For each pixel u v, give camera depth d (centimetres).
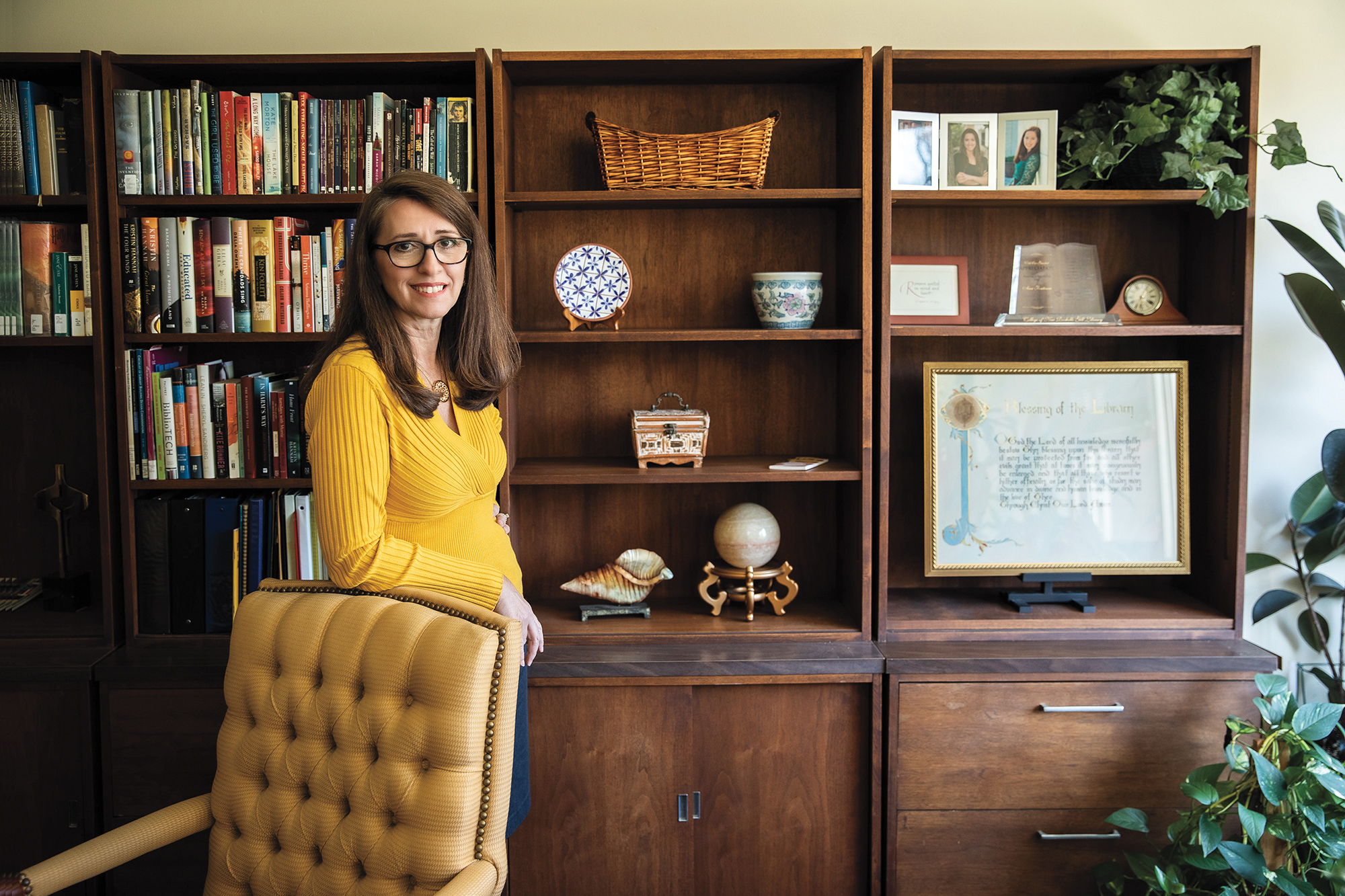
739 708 199
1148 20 227
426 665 130
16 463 226
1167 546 215
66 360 224
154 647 202
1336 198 229
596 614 217
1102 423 215
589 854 201
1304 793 173
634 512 236
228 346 227
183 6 223
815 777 201
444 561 140
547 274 230
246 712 143
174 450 202
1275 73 227
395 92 222
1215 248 213
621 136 203
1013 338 233
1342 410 234
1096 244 229
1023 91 225
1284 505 238
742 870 203
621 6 226
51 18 222
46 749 197
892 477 236
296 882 135
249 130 199
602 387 234
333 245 201
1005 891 201
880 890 202
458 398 156
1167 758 197
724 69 209
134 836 137
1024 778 198
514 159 227
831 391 234
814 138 228
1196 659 195
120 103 196
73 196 196
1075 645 203
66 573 218
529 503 235
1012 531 216
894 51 198
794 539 237
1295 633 241
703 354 233
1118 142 210
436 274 142
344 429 133
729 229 230
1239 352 204
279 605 146
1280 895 180
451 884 121
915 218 229
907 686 196
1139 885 198
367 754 133
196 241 199
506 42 226
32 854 198
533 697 198
